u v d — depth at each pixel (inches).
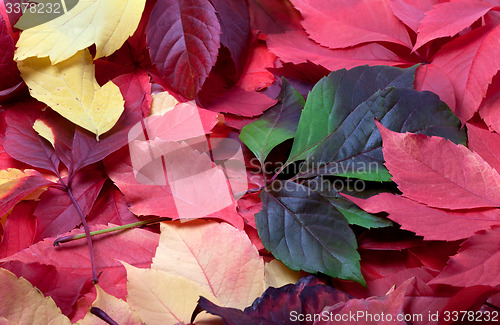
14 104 21.3
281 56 22.3
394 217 18.8
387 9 22.3
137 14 20.9
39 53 20.6
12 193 19.8
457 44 21.3
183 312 18.3
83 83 20.7
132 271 18.4
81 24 20.8
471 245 18.0
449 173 19.1
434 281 17.7
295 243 19.1
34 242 19.7
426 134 19.9
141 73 21.7
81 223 20.0
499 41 20.9
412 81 20.5
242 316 17.6
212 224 19.4
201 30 21.0
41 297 18.2
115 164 20.3
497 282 17.6
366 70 20.6
